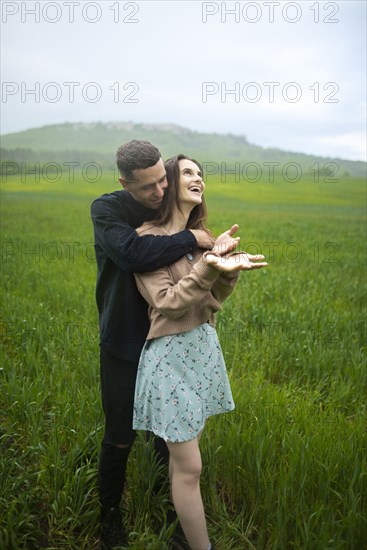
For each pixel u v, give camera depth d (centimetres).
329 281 807
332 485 272
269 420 320
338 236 1583
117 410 240
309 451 271
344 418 349
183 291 207
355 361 459
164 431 218
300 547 236
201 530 228
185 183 232
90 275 822
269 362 459
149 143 223
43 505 277
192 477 225
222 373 240
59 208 2442
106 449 243
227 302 638
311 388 417
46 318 534
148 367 225
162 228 238
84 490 281
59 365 415
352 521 237
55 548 244
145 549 238
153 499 275
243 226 1783
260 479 271
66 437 321
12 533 241
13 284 748
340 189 5312
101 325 243
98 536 265
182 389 220
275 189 5253
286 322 551
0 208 2350
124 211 245
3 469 279
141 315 236
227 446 294
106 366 240
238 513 278
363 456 291
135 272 220
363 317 591
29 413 340
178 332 221
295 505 255
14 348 474
